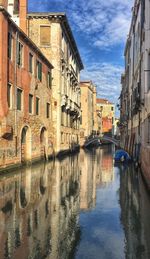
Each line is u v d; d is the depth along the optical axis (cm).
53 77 3603
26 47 2531
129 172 2316
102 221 994
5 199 1253
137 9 2884
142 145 2100
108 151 5491
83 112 7425
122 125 5372
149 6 1823
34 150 2775
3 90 1978
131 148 3247
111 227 934
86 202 1265
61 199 1304
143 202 1270
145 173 1722
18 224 929
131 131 3403
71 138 4803
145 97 1959
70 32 4153
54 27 3612
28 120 2575
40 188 1534
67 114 4391
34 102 2777
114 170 2444
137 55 2839
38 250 730
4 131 1966
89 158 3706
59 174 2108
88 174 2181
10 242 778
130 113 3634
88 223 970
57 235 841
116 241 815
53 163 2903
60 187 1598
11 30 2177
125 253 736
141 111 2306
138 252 743
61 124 3812
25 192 1412
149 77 1817
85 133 7394
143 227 937
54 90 3603
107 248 763
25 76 2502
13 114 2186
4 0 2042
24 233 848
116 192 1499
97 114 9412
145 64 1991
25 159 2608
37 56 2883
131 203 1252
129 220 1009
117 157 3055
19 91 2391
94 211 1122
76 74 5519
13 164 2186
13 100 2198
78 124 5891
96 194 1442
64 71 3953
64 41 4016
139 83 2506
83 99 7444
